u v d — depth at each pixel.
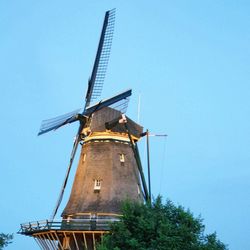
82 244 38.44
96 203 40.19
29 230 40.31
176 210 30.42
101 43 46.62
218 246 29.09
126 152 43.16
